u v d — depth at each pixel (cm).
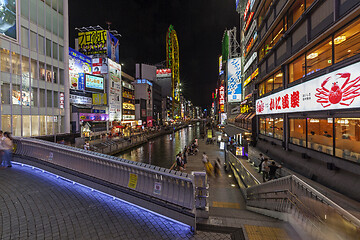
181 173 448
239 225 436
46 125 2412
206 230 413
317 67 895
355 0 629
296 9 1130
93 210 465
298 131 1102
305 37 995
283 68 1280
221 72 7956
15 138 868
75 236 359
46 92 2422
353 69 648
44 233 363
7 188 568
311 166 939
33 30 2255
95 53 5566
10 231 364
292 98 1124
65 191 568
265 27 1697
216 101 12725
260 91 1909
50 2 2516
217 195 1165
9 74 1967
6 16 1942
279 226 445
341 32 719
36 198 511
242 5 3897
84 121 4181
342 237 310
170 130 8225
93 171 604
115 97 5716
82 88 4312
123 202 519
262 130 1853
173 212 434
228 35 5616
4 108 1908
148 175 496
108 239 355
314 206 391
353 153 668
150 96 9094
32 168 779
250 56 3209
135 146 3947
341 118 729
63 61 2742
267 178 1059
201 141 4447
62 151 694
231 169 1753
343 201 625
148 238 367
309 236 394
